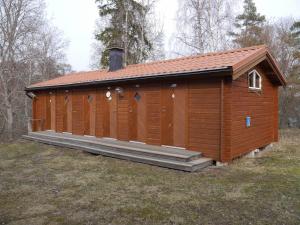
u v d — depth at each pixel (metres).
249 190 4.95
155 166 6.80
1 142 11.41
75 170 6.60
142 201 4.52
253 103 7.99
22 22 16.41
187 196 4.71
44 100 12.84
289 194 4.72
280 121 17.16
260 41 18.48
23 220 3.85
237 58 6.75
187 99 7.27
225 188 5.07
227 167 6.51
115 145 8.26
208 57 8.23
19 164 7.34
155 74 7.38
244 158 7.47
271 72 8.76
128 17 20.17
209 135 6.82
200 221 3.76
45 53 19.91
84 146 8.98
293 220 3.75
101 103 9.91
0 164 7.36
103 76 10.02
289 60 18.47
